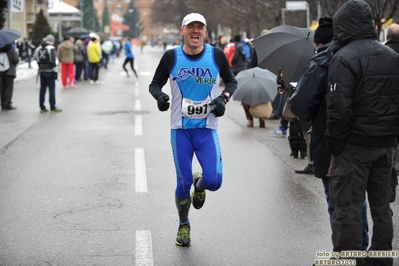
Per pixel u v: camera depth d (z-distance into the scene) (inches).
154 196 767.1
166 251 571.2
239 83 1323.8
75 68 2736.2
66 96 2057.1
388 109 472.4
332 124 468.1
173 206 721.6
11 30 1621.6
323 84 503.8
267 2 3567.9
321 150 515.8
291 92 891.4
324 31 572.7
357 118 471.5
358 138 471.5
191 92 558.3
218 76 561.0
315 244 590.9
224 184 833.5
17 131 1285.7
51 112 1601.9
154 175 882.8
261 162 983.6
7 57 1621.6
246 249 577.6
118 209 709.3
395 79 473.4
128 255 559.8
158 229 636.7
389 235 495.2
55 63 1576.0
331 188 488.7
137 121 1435.8
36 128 1327.5
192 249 577.3
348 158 476.7
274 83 1316.4
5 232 625.3
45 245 585.9
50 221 663.1
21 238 606.5
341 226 480.4
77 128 1327.5
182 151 569.6
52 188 807.7
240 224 655.1
